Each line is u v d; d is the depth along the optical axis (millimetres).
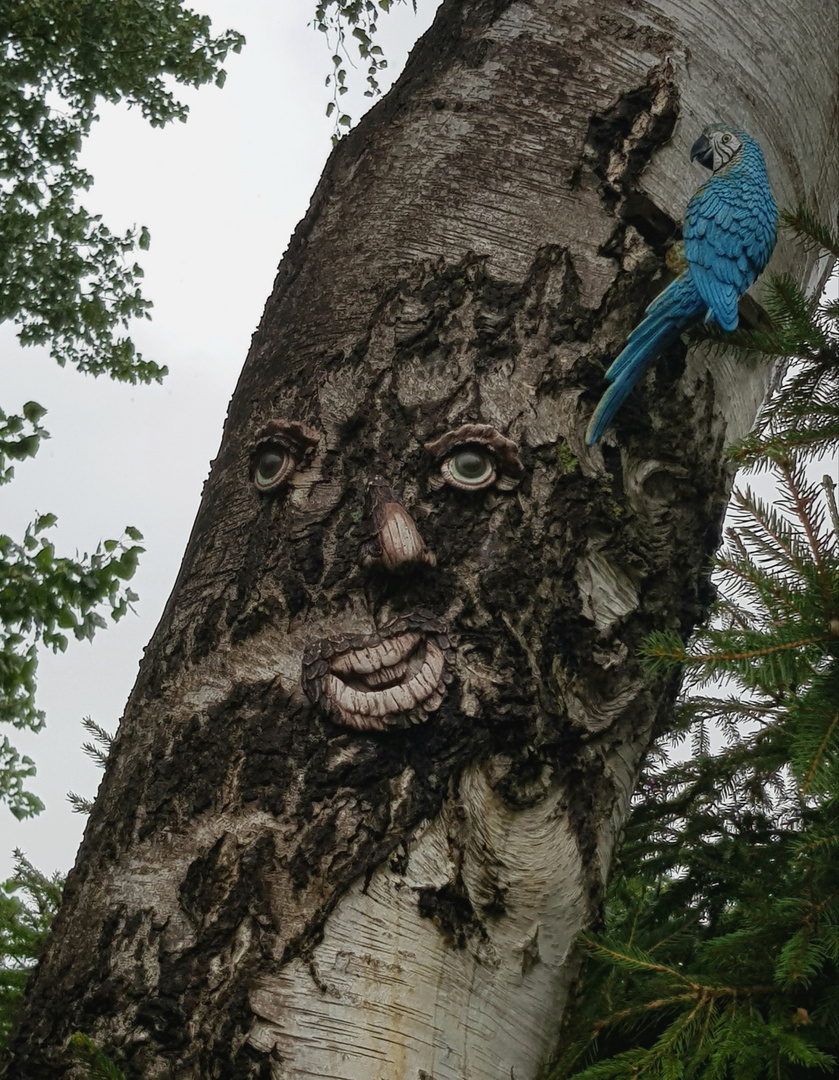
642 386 2271
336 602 1993
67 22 7195
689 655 1857
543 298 2281
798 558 1926
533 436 2139
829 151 2885
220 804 1869
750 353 2391
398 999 1743
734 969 2016
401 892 1801
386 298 2297
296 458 2141
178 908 1797
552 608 2029
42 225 7422
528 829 1914
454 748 1882
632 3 2623
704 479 2322
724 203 2336
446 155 2477
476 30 2672
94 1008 1752
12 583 5457
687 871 2693
